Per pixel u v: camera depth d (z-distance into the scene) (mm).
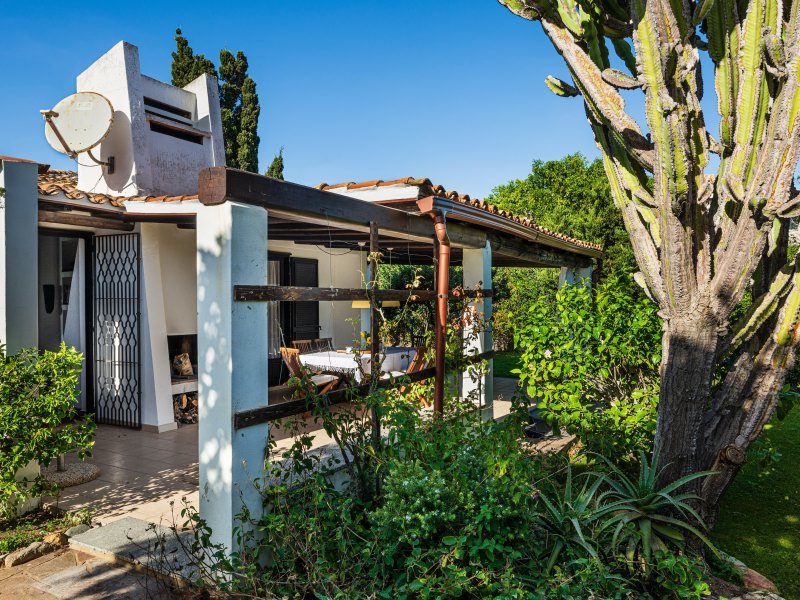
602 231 16812
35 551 4121
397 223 5332
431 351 6426
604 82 4539
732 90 4359
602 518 4344
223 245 3592
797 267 4527
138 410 7891
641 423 5617
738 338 4746
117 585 3721
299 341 10641
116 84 8898
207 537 3510
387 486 3762
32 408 4492
